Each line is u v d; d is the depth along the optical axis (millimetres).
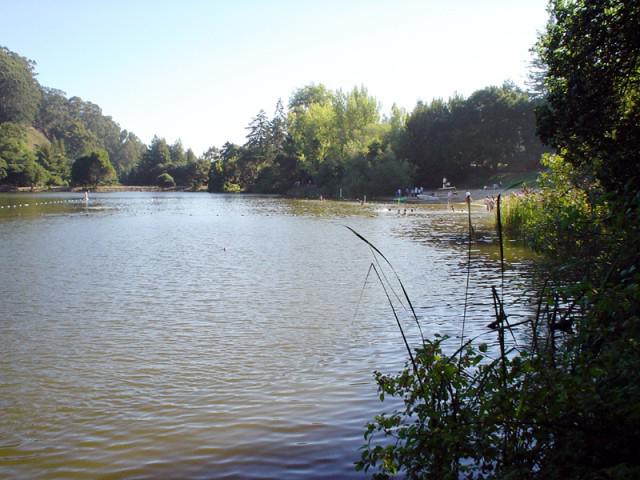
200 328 10953
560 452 4059
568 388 3990
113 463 5840
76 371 8570
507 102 71000
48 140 190500
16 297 13945
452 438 4180
